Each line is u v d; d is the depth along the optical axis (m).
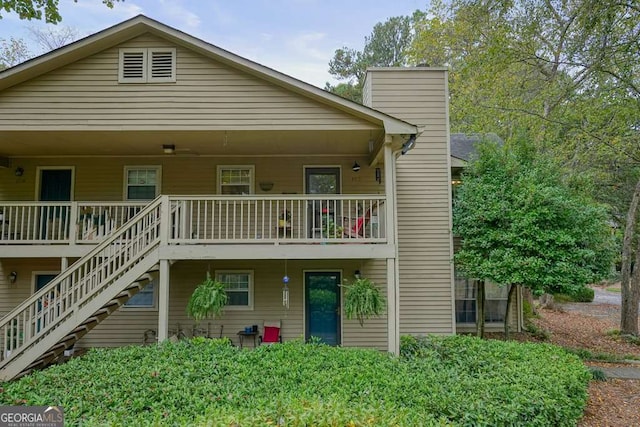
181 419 3.91
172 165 10.44
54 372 5.42
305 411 3.56
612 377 8.41
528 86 13.41
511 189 9.68
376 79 10.43
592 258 9.48
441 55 20.06
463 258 9.87
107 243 7.56
